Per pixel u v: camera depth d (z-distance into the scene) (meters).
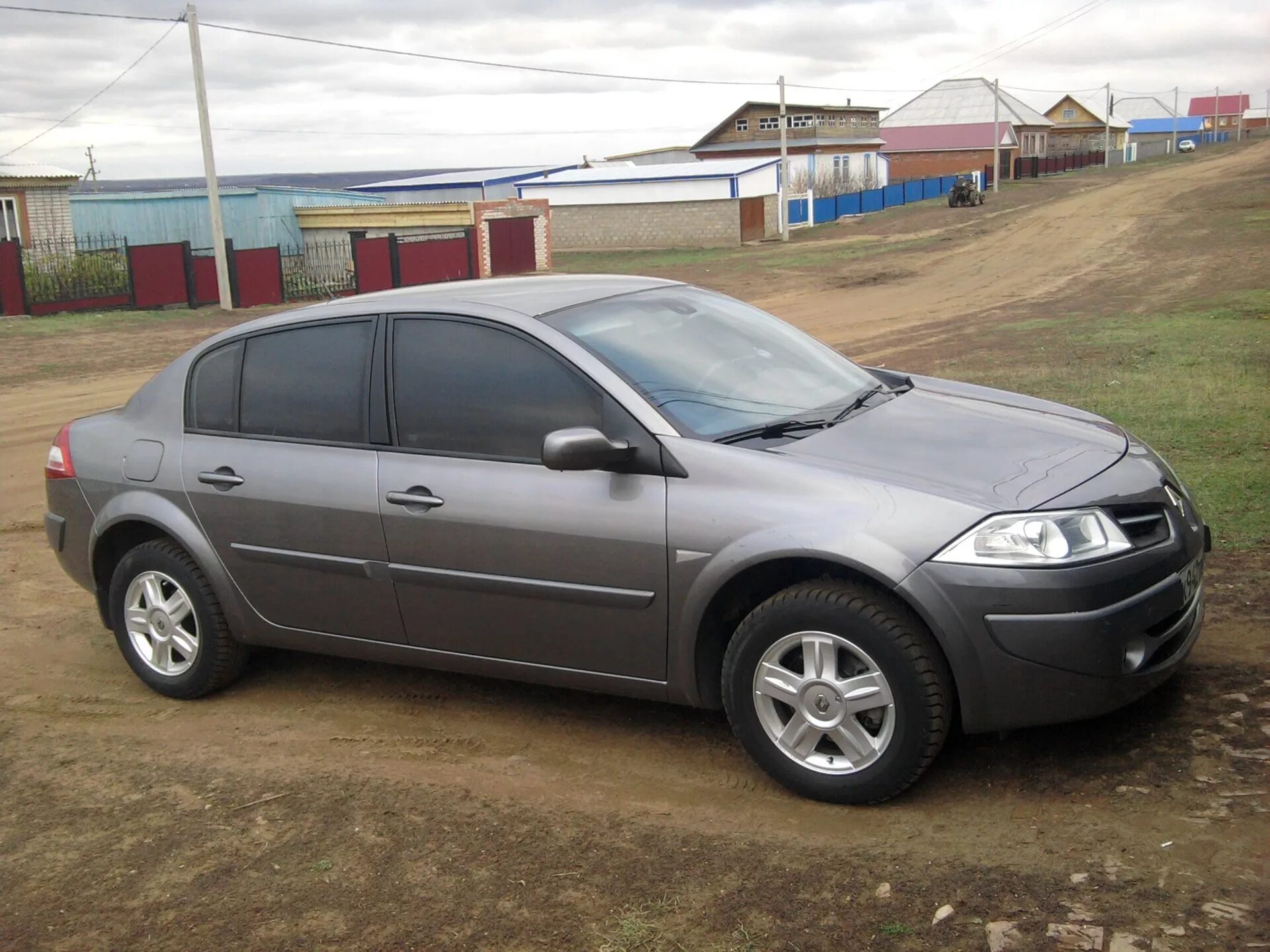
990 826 3.52
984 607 3.44
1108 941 2.87
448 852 3.66
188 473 4.93
